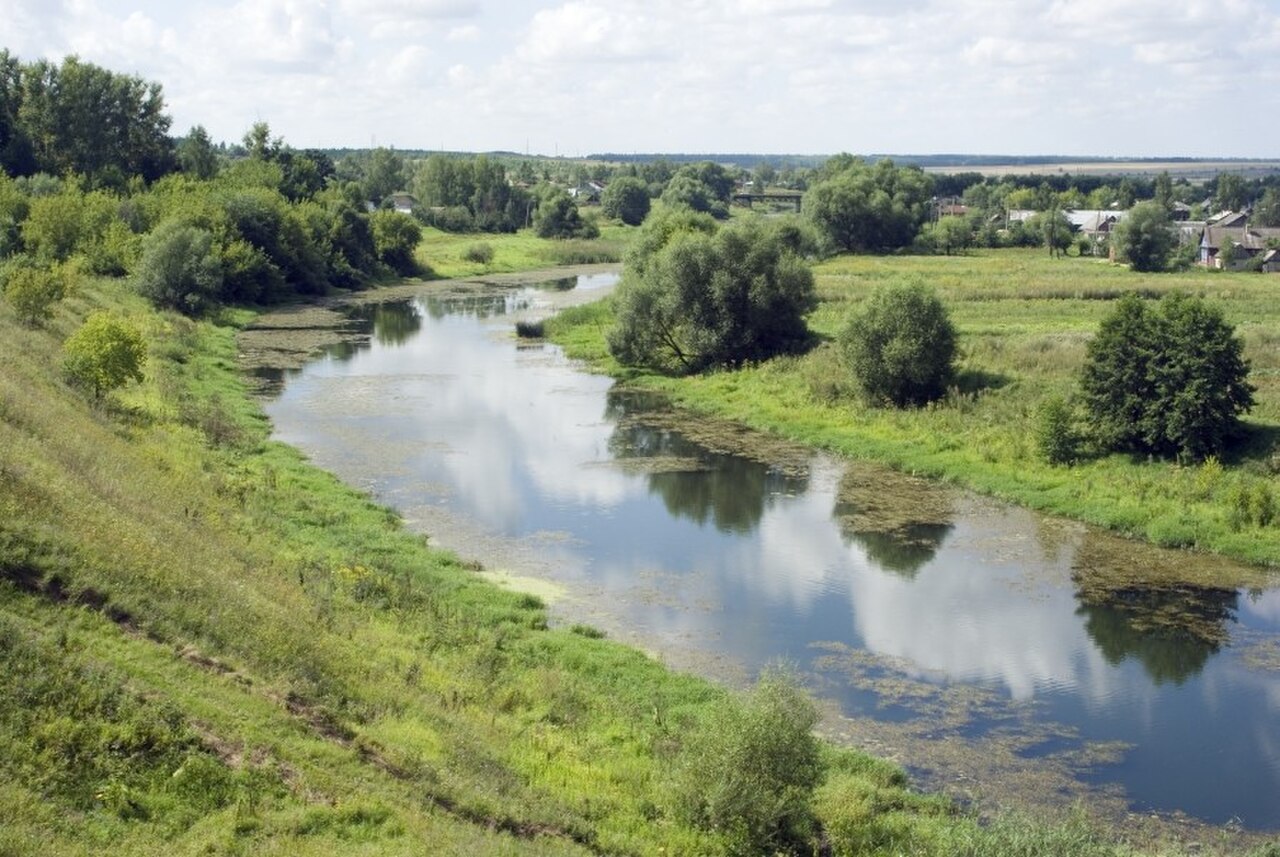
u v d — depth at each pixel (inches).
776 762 704.4
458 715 773.9
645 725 840.9
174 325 2536.9
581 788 714.2
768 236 2431.1
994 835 684.7
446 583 1131.3
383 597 1003.3
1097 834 736.3
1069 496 1528.1
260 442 1668.3
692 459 1760.6
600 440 1871.3
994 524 1465.3
